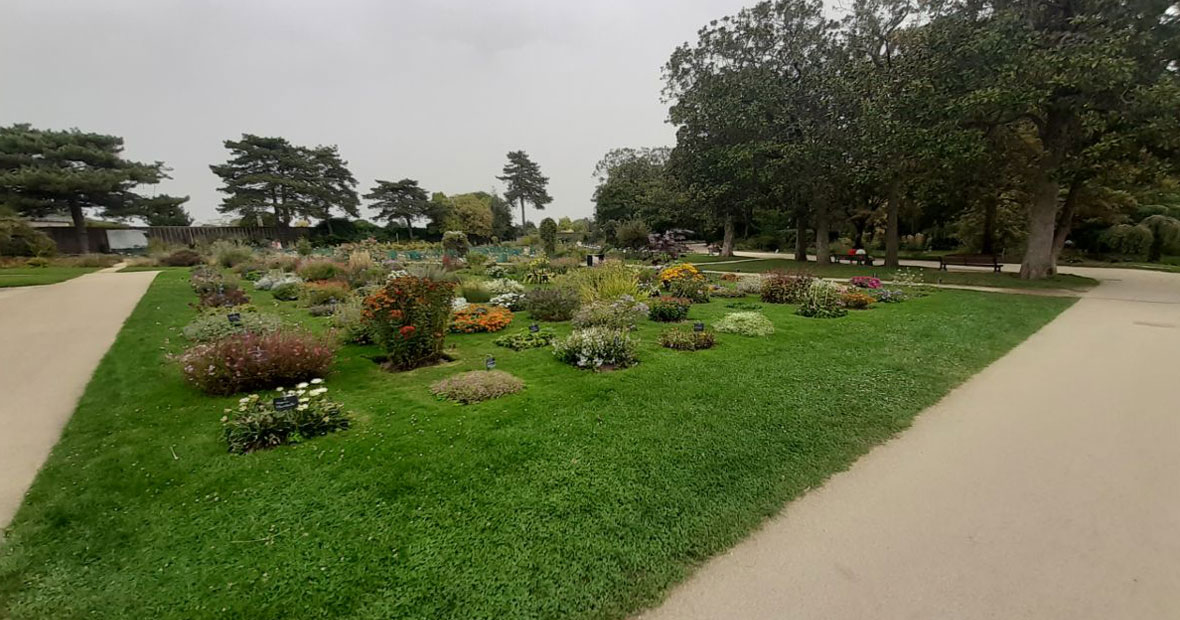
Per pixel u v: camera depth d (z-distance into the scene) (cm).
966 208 2661
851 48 1883
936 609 222
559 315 962
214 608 218
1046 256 1502
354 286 1438
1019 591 232
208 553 256
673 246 2512
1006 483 332
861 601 227
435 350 644
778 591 234
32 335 799
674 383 535
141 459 364
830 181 1905
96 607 221
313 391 420
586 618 217
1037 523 286
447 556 253
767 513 298
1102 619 214
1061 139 1387
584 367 602
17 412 468
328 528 277
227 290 1224
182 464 356
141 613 217
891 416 448
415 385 542
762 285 1231
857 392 511
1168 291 1276
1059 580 239
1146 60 1132
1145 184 1553
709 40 2173
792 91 1948
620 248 3166
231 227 4194
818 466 357
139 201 3538
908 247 3338
